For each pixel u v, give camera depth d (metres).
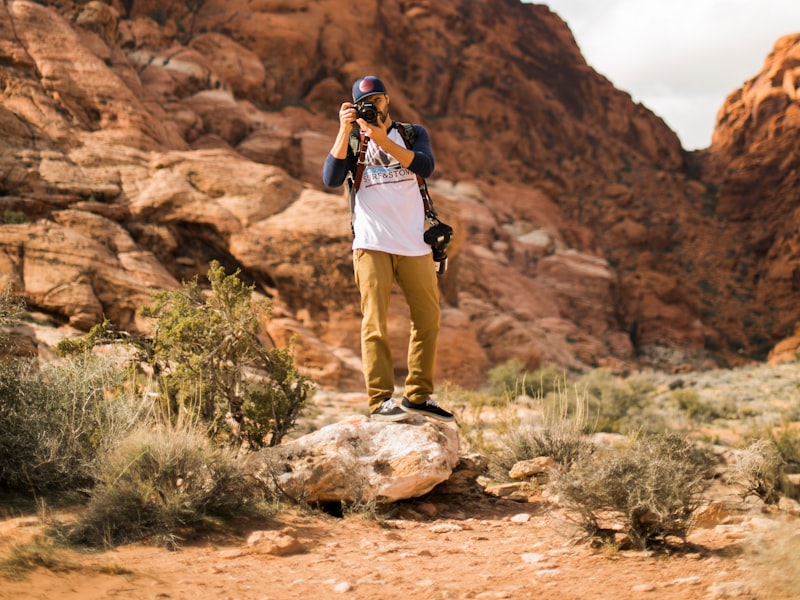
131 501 4.43
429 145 5.47
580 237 68.25
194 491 4.75
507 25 85.81
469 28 79.69
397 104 63.44
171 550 4.19
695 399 17.30
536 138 77.25
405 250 5.37
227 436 6.45
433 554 4.23
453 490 6.00
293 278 26.11
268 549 4.18
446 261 5.57
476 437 8.39
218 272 6.88
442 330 30.97
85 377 5.97
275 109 51.78
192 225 26.11
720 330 72.44
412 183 5.45
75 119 26.97
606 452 6.11
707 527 5.01
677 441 6.32
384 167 5.40
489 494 6.20
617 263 72.12
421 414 5.69
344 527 4.96
